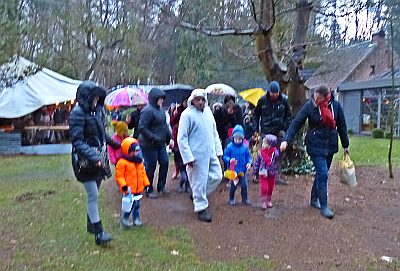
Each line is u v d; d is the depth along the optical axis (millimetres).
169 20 7922
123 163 5699
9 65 15234
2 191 8453
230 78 33656
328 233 5629
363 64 34562
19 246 5047
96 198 5113
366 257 4840
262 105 8047
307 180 8914
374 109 31156
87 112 4965
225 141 8641
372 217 6422
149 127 7348
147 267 4445
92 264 4504
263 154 6738
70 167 12312
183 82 37594
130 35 27219
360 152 15984
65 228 5738
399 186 8797
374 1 8102
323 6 8305
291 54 9273
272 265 4562
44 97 17594
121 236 5398
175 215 6387
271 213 6496
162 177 7738
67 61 28094
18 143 17094
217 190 7957
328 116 6227
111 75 32938
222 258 4742
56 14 25938
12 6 13758
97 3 26953
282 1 8820
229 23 8523
